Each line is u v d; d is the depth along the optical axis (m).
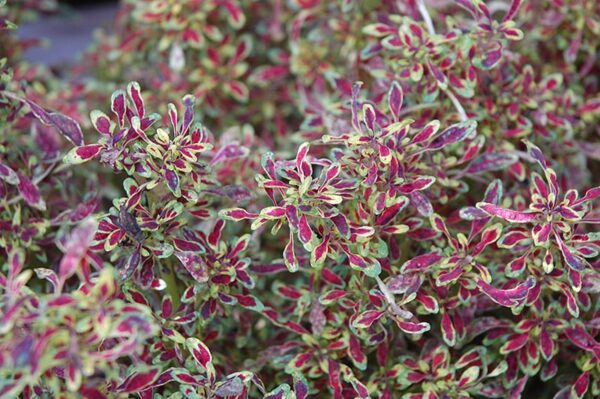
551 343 0.83
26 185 0.87
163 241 0.81
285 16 1.09
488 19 0.86
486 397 0.88
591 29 0.95
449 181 0.86
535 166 0.92
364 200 0.81
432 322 0.87
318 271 0.85
